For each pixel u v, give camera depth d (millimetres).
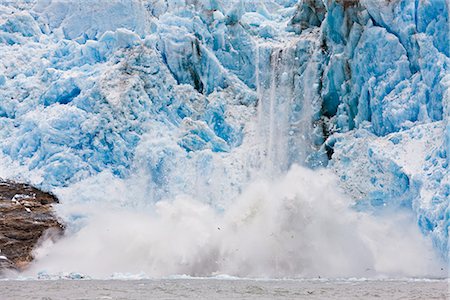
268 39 110562
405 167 79938
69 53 112438
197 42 106750
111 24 113750
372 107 89875
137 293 47250
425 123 82500
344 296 44625
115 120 98250
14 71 111938
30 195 93938
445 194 72438
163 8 117438
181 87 104375
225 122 103188
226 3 115438
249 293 47375
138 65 103562
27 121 100938
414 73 86500
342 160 89625
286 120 101375
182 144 98875
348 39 94375
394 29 88625
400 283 60125
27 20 120000
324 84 97812
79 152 97250
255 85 108125
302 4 110312
